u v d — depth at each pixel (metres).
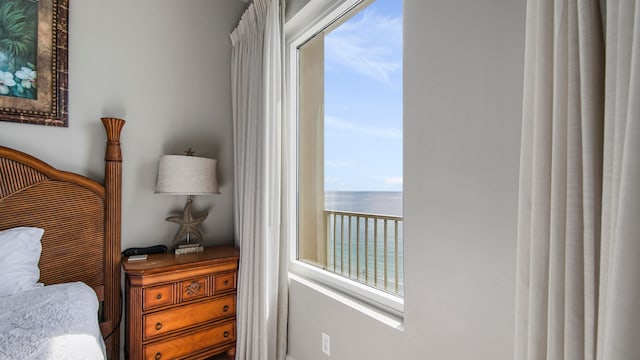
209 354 1.95
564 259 0.62
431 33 1.13
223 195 2.47
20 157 1.68
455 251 1.04
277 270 1.93
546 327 0.65
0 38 1.72
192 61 2.36
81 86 1.94
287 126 2.12
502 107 0.92
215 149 2.44
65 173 1.81
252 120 2.10
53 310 1.25
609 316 0.48
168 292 1.80
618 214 0.48
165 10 2.25
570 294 0.59
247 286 2.00
